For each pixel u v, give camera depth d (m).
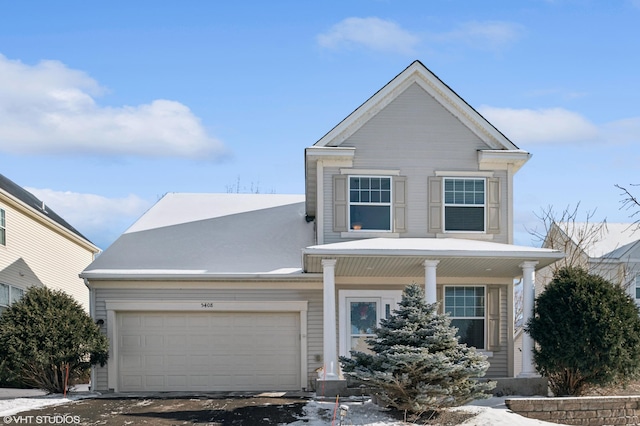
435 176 18.31
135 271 18.62
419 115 18.47
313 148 17.72
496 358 18.72
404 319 13.38
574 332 14.88
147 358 18.67
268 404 14.27
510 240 18.28
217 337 18.84
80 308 17.33
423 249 15.80
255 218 22.28
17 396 16.73
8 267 20.98
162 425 12.30
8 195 20.64
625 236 27.53
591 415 14.27
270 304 18.73
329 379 15.62
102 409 13.71
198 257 19.53
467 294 18.95
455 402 13.09
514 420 13.16
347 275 18.67
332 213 17.95
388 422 12.64
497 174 18.45
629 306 15.25
